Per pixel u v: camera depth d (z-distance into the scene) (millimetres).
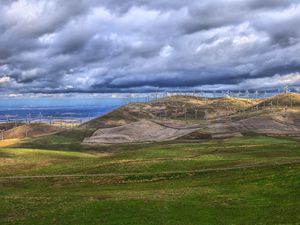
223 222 49719
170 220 51781
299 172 72812
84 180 102312
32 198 71500
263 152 136125
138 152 155875
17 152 166375
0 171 129625
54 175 111188
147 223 50844
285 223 46969
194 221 50938
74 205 62344
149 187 84062
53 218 55500
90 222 52688
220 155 131875
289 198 58406
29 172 121438
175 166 110375
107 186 92375
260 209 54250
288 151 136625
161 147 178625
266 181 70938
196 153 146625
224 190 68375
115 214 55781
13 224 53812
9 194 86125
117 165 115812
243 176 81438
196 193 67188
